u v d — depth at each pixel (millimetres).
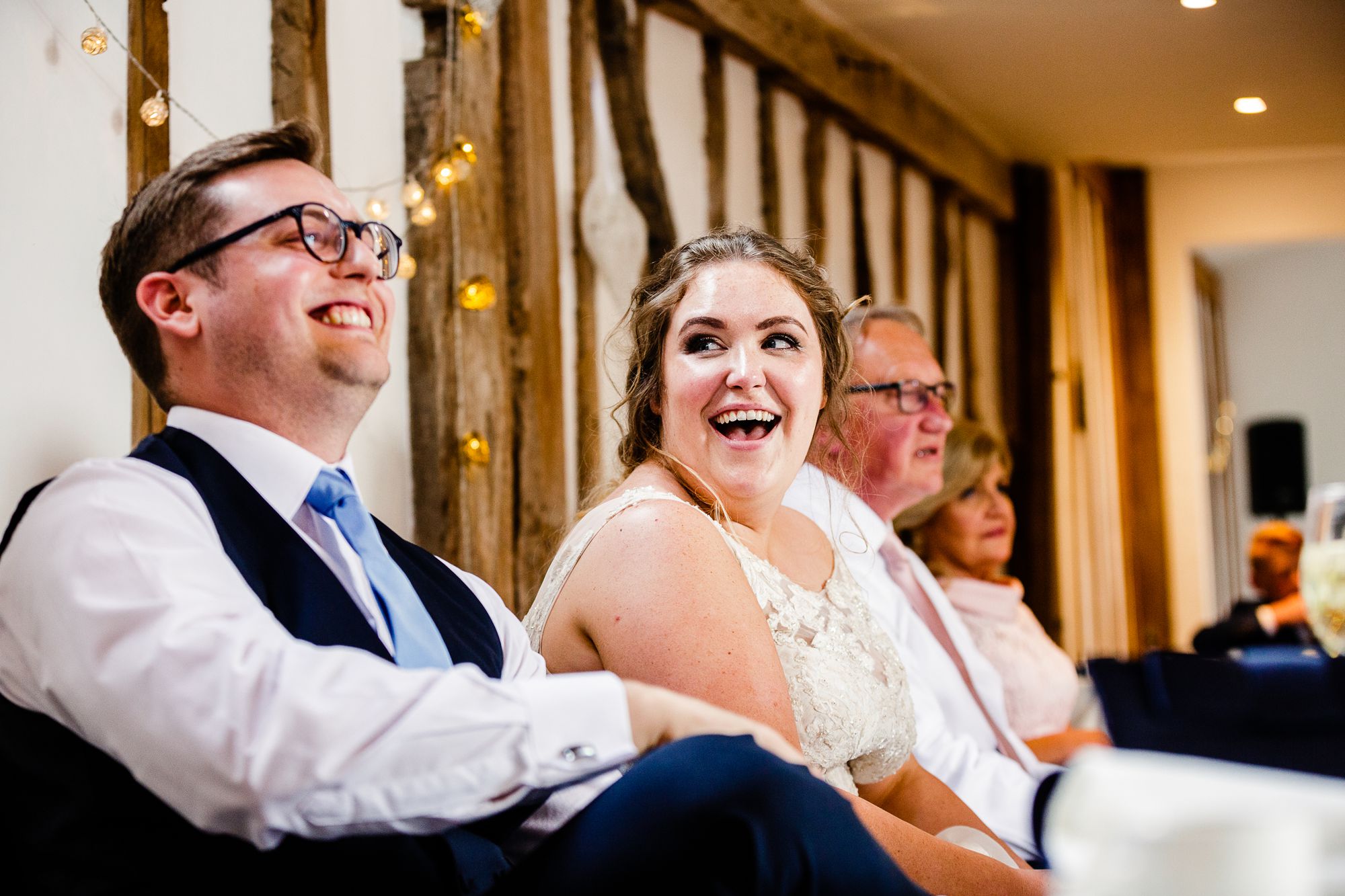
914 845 1631
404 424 2533
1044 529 6047
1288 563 4922
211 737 1079
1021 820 2207
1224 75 5172
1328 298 9039
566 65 3186
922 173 5484
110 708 1115
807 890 1068
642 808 1112
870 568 2484
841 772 1833
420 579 1595
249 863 1204
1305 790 498
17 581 1210
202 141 2066
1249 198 6703
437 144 2582
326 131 2309
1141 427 6898
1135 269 6895
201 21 2076
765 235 2031
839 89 4539
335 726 1087
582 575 1728
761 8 4047
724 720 1206
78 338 1762
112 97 1850
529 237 2859
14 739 1208
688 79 3807
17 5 1696
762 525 1957
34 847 1176
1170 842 492
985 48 4871
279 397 1447
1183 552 6883
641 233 3324
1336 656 1223
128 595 1152
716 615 1627
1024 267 6312
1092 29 4672
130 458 1350
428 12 2633
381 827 1131
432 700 1120
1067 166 6520
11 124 1676
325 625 1325
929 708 2350
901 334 2871
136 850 1179
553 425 2908
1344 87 5332
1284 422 8562
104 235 1818
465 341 2615
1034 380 6203
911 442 2795
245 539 1339
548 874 1139
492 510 2652
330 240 1482
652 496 1763
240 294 1431
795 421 1903
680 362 1908
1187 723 1209
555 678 1197
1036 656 3104
